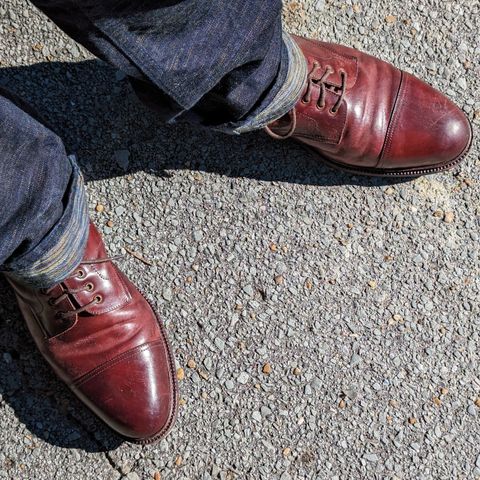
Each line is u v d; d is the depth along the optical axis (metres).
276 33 1.21
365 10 1.83
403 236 1.71
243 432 1.58
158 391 1.48
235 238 1.67
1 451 1.52
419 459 1.60
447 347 1.66
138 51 1.10
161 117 1.35
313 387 1.61
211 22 1.10
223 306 1.63
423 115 1.62
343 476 1.58
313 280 1.67
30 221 1.18
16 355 1.57
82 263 1.41
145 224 1.67
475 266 1.71
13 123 1.13
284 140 1.73
